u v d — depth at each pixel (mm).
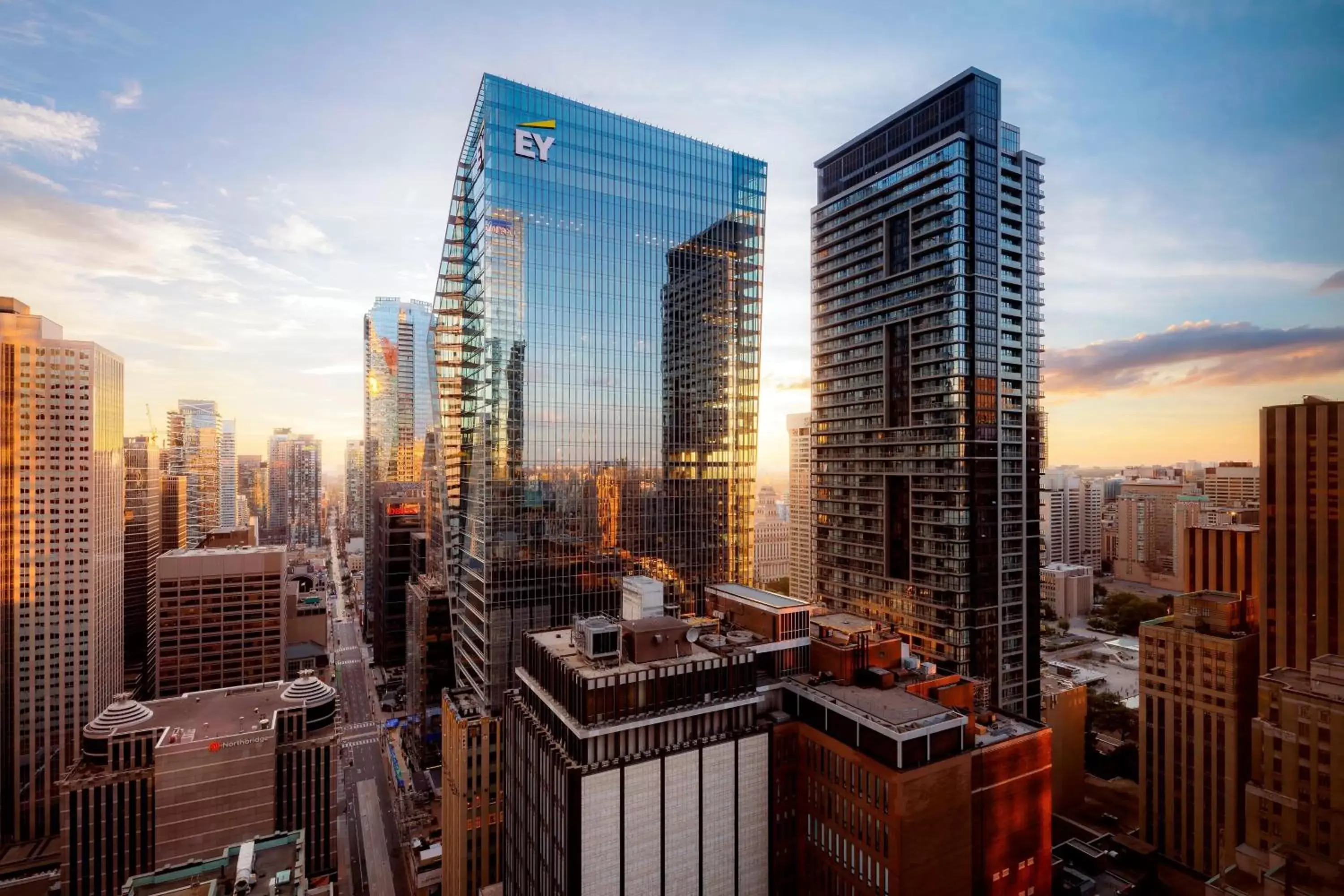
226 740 160625
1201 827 142250
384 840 194750
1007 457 192125
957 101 193750
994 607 188125
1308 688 85750
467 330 191500
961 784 95375
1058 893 124875
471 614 184500
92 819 155125
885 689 109750
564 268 184000
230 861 97062
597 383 187375
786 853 107812
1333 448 101250
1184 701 146125
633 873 94312
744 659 106688
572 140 186125
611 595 186125
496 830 145000
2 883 187750
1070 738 172875
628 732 95812
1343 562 101312
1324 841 79438
